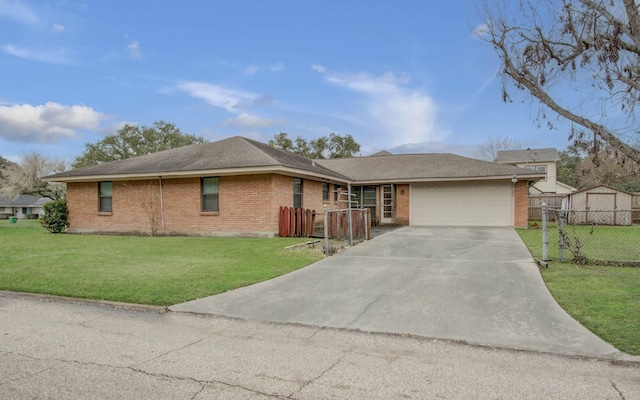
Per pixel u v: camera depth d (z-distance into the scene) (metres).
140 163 16.59
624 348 4.02
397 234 14.66
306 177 16.20
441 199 19.28
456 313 5.36
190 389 3.17
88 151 40.88
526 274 7.43
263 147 17.08
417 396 3.06
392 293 6.41
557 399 3.01
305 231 14.51
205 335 4.61
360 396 3.06
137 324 4.99
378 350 4.14
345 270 8.09
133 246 11.48
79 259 9.22
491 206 18.55
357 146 47.28
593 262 8.30
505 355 3.97
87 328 4.82
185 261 8.90
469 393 3.12
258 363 3.76
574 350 4.02
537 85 5.75
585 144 5.54
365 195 20.91
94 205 16.50
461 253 10.02
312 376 3.45
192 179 14.77
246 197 13.98
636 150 5.05
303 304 5.88
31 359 3.81
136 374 3.47
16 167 37.34
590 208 19.94
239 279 7.22
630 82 5.05
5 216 49.84
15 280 7.11
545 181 32.75
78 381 3.31
